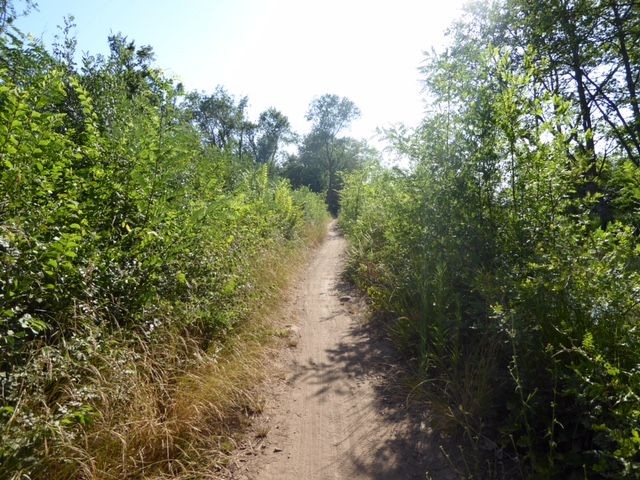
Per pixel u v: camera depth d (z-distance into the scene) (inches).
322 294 339.9
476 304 160.6
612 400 99.3
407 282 231.8
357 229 450.6
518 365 130.2
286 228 531.2
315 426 149.5
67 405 108.8
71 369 113.3
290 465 127.6
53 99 159.2
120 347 133.9
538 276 140.3
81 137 197.9
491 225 181.5
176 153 185.0
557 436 113.7
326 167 2513.5
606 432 97.1
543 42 386.0
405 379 173.0
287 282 347.3
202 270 203.3
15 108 117.1
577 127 170.4
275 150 2143.2
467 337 174.2
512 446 120.4
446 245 197.6
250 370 176.1
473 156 185.9
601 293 124.6
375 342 223.6
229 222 251.3
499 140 175.0
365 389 174.2
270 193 530.0
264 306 256.1
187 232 185.9
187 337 166.1
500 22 418.6
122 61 249.6
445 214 202.5
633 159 335.3
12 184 116.6
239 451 133.4
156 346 148.9
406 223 233.1
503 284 149.6
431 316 185.8
